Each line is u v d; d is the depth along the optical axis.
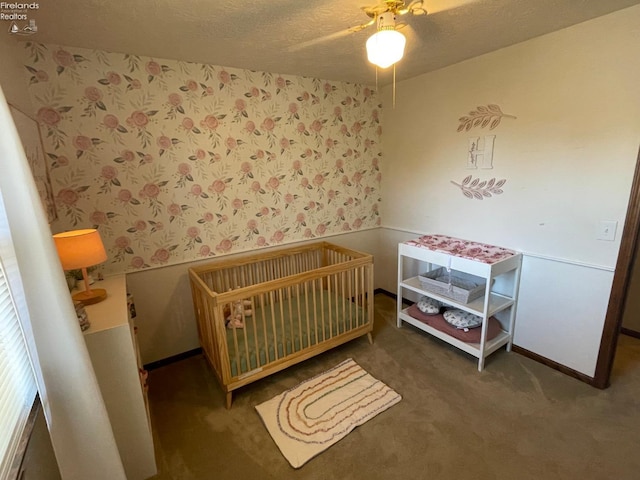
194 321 2.68
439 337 2.66
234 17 1.63
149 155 2.29
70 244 1.56
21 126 1.58
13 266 1.00
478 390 2.17
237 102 2.56
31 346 1.04
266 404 2.10
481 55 2.41
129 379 1.54
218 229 2.66
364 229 3.54
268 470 1.66
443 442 1.78
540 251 2.31
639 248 1.94
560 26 1.94
